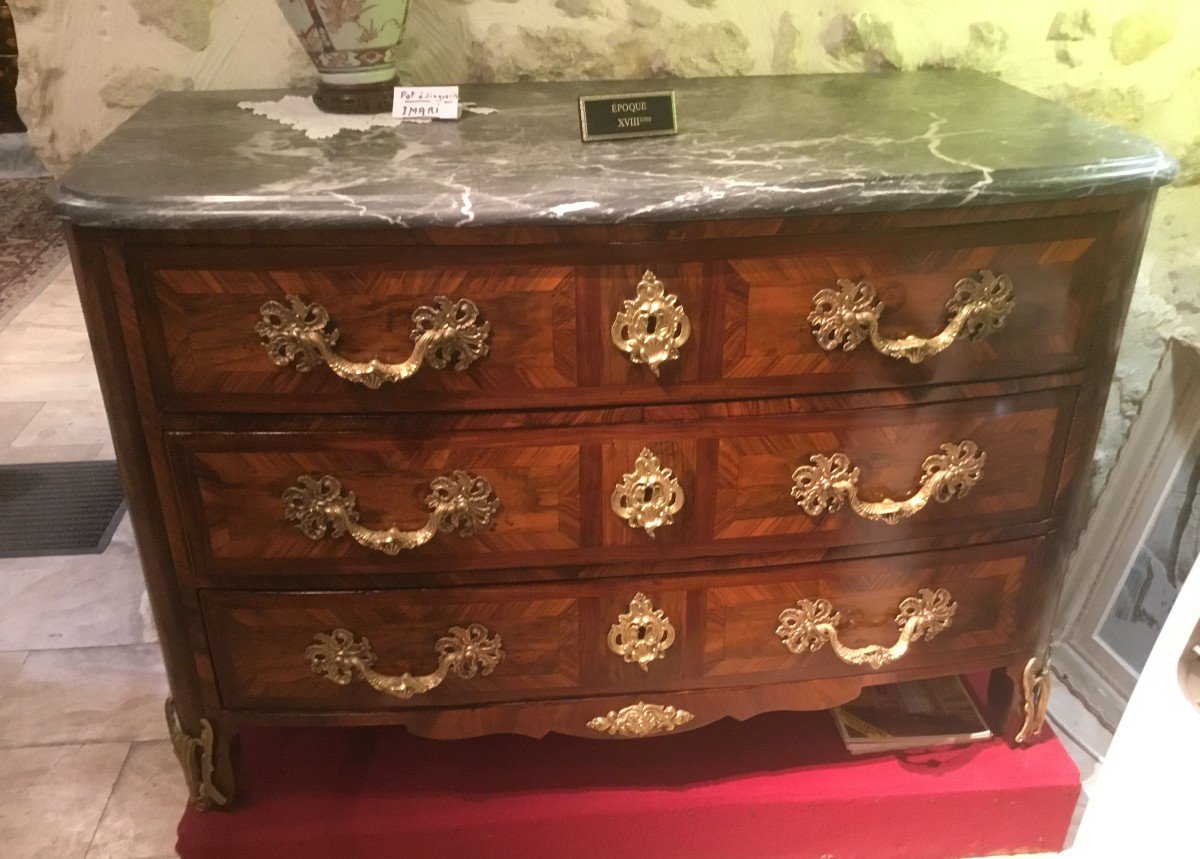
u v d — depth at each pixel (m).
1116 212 0.97
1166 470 1.44
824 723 1.32
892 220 0.93
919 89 1.28
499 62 1.35
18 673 1.56
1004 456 1.07
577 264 0.91
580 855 1.23
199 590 1.05
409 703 1.12
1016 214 0.95
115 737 1.44
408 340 0.94
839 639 1.15
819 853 1.26
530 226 0.88
